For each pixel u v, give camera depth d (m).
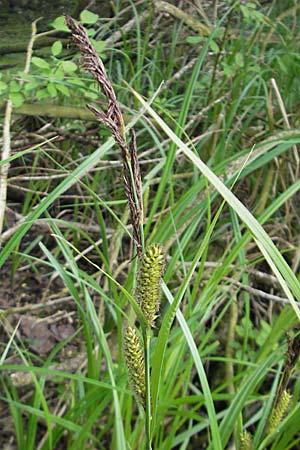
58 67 0.67
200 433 0.63
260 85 0.85
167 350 0.47
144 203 0.53
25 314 0.73
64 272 0.47
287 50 0.88
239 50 0.94
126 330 0.25
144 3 0.99
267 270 0.77
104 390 0.46
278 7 1.06
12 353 0.67
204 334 0.67
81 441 0.49
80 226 0.77
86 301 0.49
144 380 0.25
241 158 0.60
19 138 0.77
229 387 0.63
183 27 1.02
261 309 0.73
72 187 0.88
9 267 0.81
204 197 0.60
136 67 0.98
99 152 0.46
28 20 1.01
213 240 0.75
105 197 0.85
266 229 0.81
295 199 0.83
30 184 0.79
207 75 0.91
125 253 0.82
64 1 1.08
